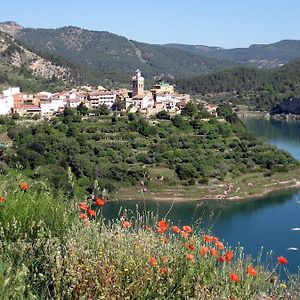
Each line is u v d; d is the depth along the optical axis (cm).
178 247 495
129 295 396
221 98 19412
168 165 6475
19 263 425
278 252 3350
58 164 5631
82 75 18012
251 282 485
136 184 5800
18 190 572
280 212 4991
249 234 4062
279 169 6831
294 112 16525
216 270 485
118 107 9794
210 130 7931
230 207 5225
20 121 7944
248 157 7175
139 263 426
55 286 396
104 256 429
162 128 7812
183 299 419
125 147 6881
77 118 7700
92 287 394
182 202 5397
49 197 563
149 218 581
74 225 501
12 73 15112
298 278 518
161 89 12100
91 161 6138
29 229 497
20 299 372
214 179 6262
